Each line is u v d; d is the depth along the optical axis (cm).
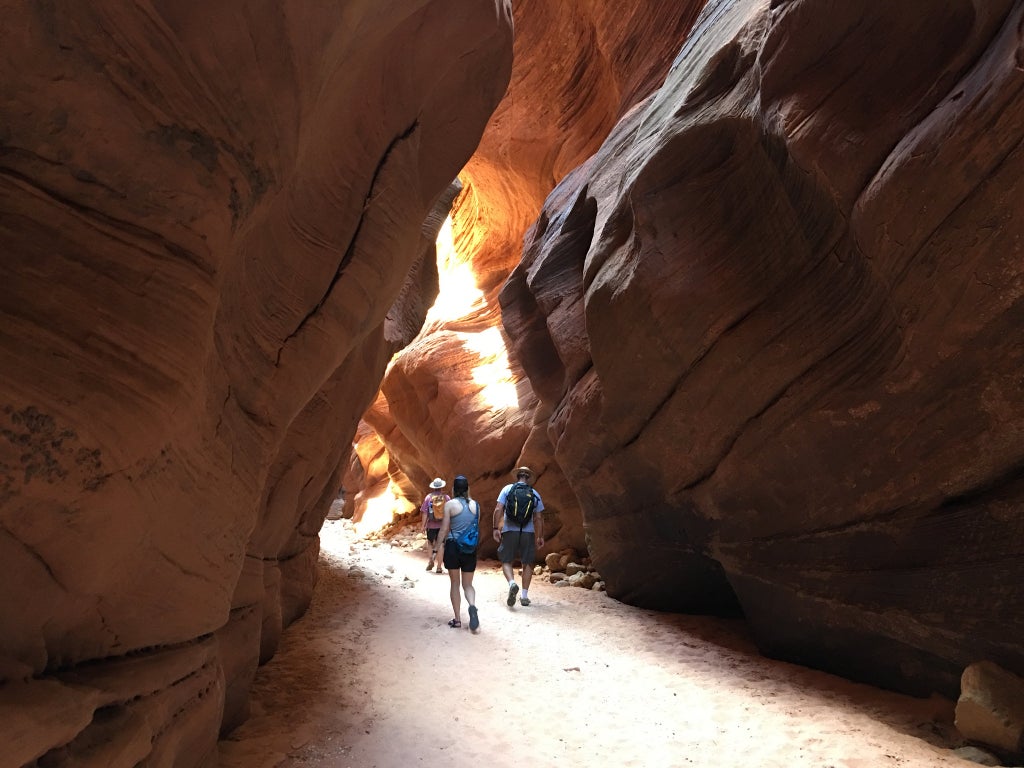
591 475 903
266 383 370
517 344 1142
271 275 370
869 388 479
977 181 373
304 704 448
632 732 428
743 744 405
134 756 212
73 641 218
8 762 150
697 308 619
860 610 513
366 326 510
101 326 191
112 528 202
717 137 577
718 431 645
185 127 218
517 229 1778
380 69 420
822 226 500
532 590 977
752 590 646
